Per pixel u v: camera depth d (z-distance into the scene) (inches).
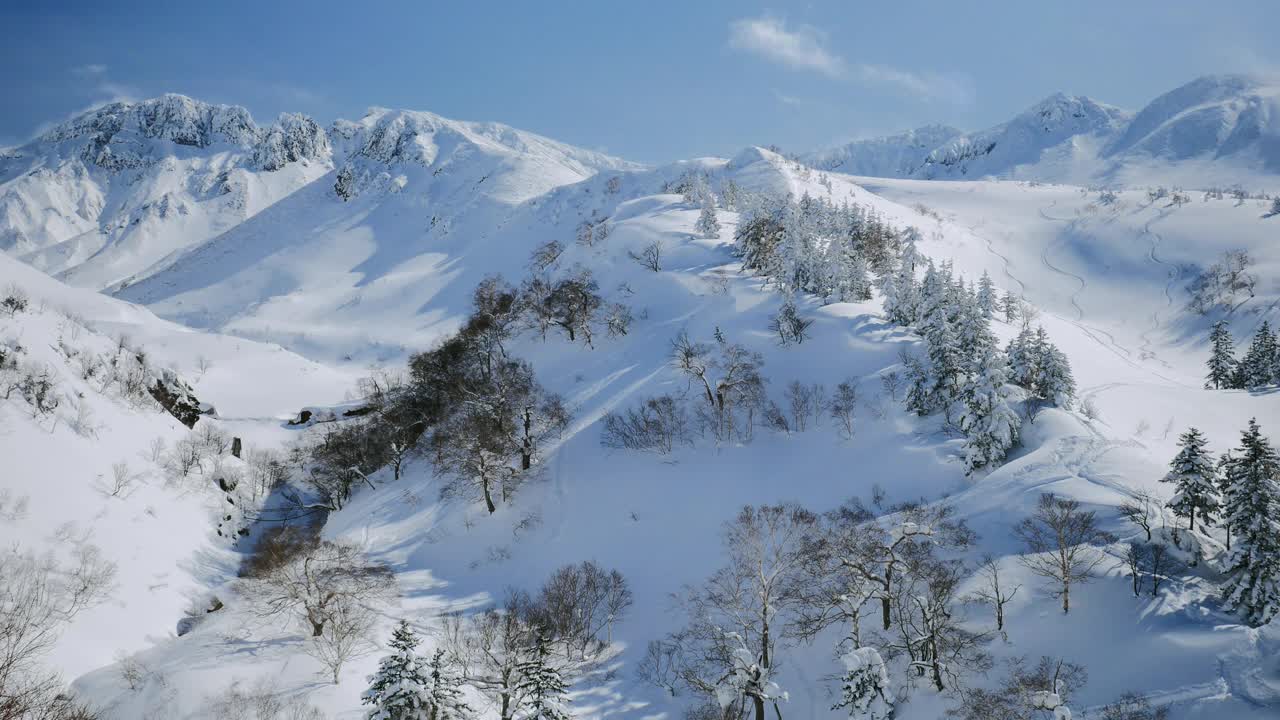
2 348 2824.8
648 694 2020.2
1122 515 2146.9
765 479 3029.0
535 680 1590.8
